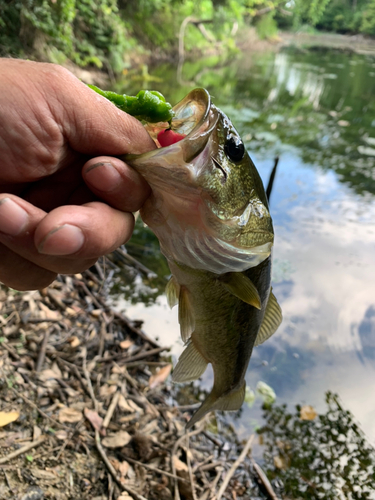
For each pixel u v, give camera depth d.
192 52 2.11
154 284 0.50
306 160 0.93
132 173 0.14
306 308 0.50
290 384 0.40
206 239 0.16
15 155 0.14
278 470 0.33
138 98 0.15
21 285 0.19
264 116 1.22
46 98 0.14
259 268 0.21
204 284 0.20
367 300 0.52
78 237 0.13
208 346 0.23
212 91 1.42
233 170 0.16
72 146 0.15
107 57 1.37
